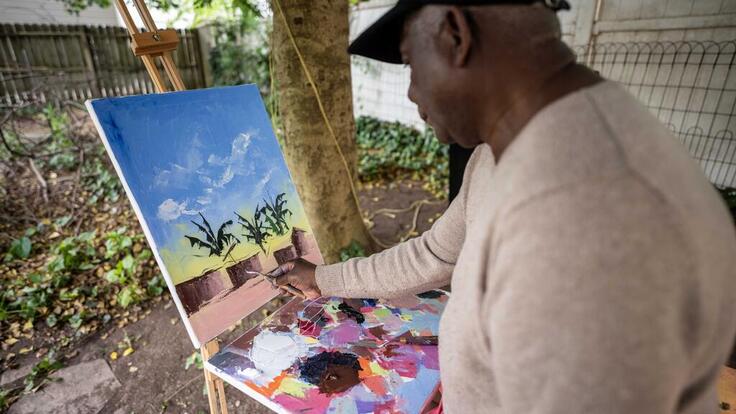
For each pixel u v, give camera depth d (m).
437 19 0.57
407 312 1.28
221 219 1.21
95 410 2.01
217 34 7.73
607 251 0.41
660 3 3.83
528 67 0.54
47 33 7.57
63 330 2.51
